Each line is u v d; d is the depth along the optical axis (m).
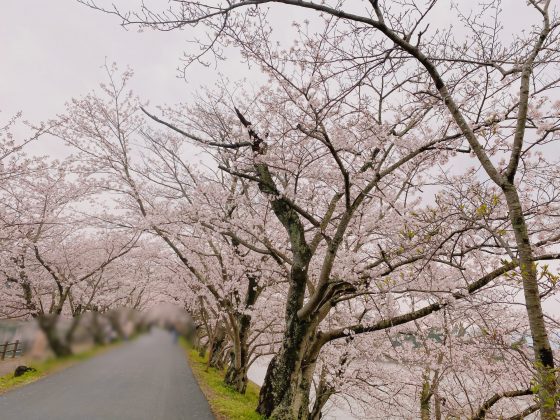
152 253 15.46
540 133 5.79
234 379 12.74
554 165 5.85
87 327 16.66
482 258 7.41
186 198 11.87
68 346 15.00
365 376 11.12
